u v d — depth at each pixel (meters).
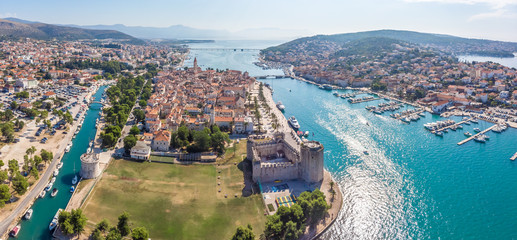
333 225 175.38
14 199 182.00
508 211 190.00
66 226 147.50
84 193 189.50
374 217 183.75
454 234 170.75
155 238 154.50
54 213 173.88
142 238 145.00
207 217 172.38
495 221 181.00
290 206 180.00
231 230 162.88
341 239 165.50
